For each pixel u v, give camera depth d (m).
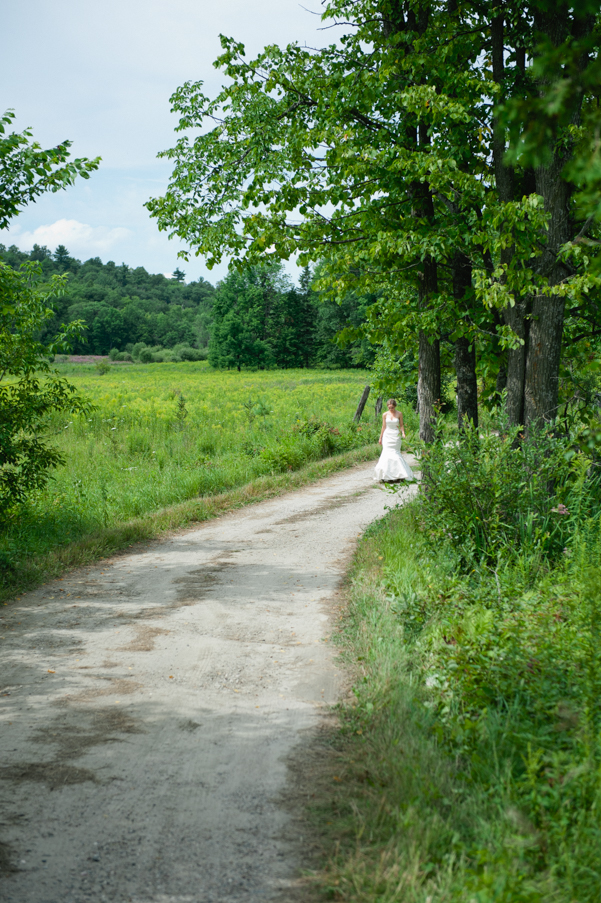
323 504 13.54
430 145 9.81
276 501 13.99
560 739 3.68
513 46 9.93
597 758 3.42
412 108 9.00
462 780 3.58
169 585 8.21
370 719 4.48
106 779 3.86
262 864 3.08
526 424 8.81
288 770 3.94
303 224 11.10
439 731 4.05
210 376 78.62
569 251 8.14
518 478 7.97
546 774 3.36
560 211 8.48
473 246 10.27
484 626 5.12
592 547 7.04
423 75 9.91
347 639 6.13
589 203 2.23
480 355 11.15
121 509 12.54
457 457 8.19
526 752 3.68
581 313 10.52
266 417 27.83
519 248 8.38
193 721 4.61
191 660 5.77
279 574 8.64
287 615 6.98
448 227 9.52
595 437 4.84
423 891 2.74
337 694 5.02
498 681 4.40
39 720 4.64
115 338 172.75
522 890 2.62
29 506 11.48
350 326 12.24
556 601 5.79
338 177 10.41
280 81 10.95
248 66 11.20
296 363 109.50
